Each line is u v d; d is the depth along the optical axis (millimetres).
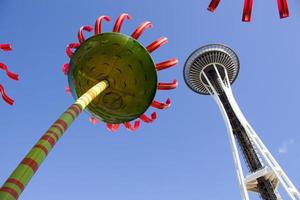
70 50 12422
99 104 12203
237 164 42625
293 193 36781
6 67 11781
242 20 7316
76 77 11961
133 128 13352
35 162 6738
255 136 45438
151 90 12008
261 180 49125
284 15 7219
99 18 12508
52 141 7492
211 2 6883
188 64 77375
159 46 12289
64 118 8422
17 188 6078
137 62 11703
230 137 47188
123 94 11961
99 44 11516
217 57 76438
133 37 11906
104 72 11781
